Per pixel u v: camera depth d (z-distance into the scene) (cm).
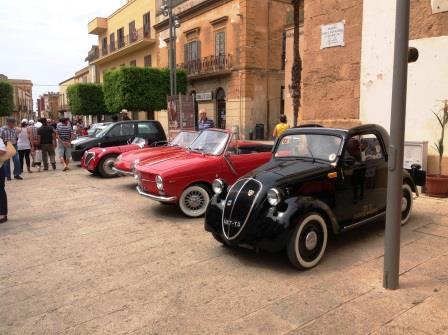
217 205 527
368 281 429
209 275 462
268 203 473
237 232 482
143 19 3638
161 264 501
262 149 834
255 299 398
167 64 3278
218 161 733
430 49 825
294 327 344
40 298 421
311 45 1080
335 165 521
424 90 841
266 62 2523
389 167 393
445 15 799
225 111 2675
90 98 3641
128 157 973
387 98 916
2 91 3603
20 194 995
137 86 2523
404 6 370
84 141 1383
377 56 925
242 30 2441
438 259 482
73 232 654
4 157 715
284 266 482
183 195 709
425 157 817
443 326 336
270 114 2573
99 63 4831
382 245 542
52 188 1069
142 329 352
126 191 997
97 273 481
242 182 510
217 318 365
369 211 568
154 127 1435
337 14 1005
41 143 1420
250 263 495
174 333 344
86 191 1011
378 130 587
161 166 732
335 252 521
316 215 472
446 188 778
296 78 1421
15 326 366
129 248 566
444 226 609
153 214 754
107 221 714
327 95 1048
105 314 381
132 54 3969
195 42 2888
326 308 374
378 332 331
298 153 568
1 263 525
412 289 404
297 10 1391
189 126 1452
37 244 598
